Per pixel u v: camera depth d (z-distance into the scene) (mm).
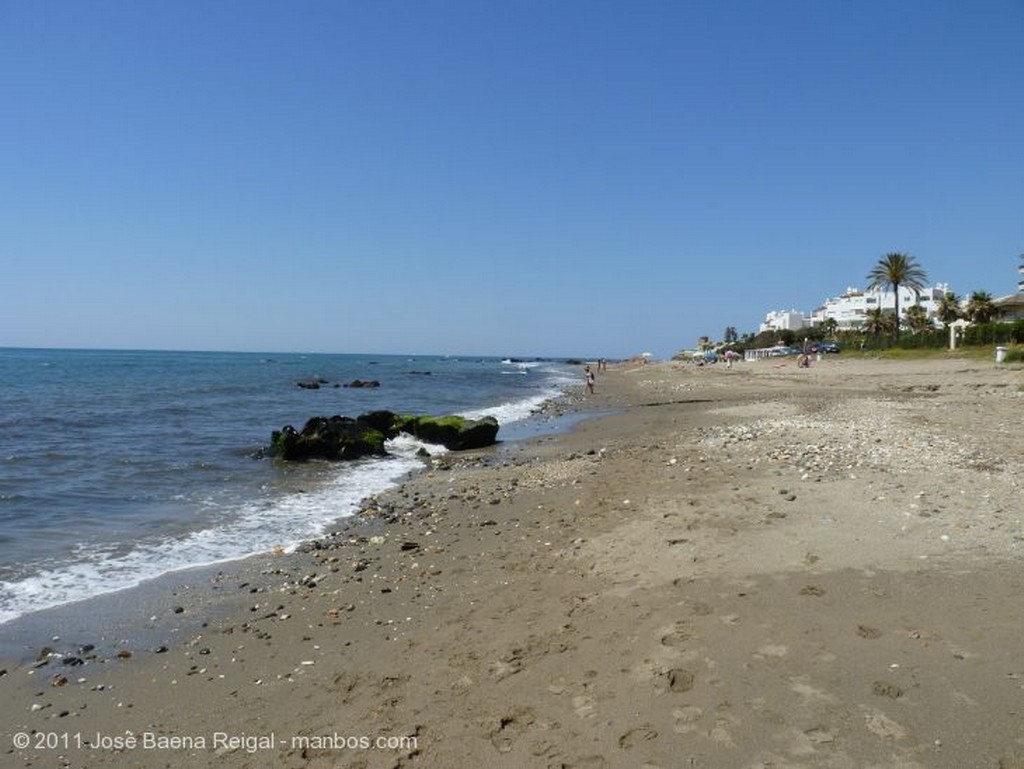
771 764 4188
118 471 17531
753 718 4664
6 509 13016
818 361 78688
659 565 7949
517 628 6707
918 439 16047
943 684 4867
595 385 66500
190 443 23391
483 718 5074
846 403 29344
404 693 5613
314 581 8836
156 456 20297
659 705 4949
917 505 9492
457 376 91000
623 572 7910
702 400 39219
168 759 4934
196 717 5516
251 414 34719
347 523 12383
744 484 11945
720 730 4570
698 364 113562
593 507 11617
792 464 13500
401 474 18156
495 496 13750
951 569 6988
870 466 12602
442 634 6805
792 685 5020
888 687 4875
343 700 5609
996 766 4012
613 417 31750
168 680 6203
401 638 6824
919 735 4336
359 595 8258
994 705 4578
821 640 5648
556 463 17578
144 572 9422
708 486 12102
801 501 10234
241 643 6980
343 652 6598
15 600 8289
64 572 9375
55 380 64188
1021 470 11656
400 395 52125
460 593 8016
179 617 7750
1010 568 6914
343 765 4680
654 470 14484
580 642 6176
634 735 4625
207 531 11805
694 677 5270
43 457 19344
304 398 47031
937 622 5809
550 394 53938
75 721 5531
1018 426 18766
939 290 130000
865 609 6172
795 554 7812
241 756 4910
